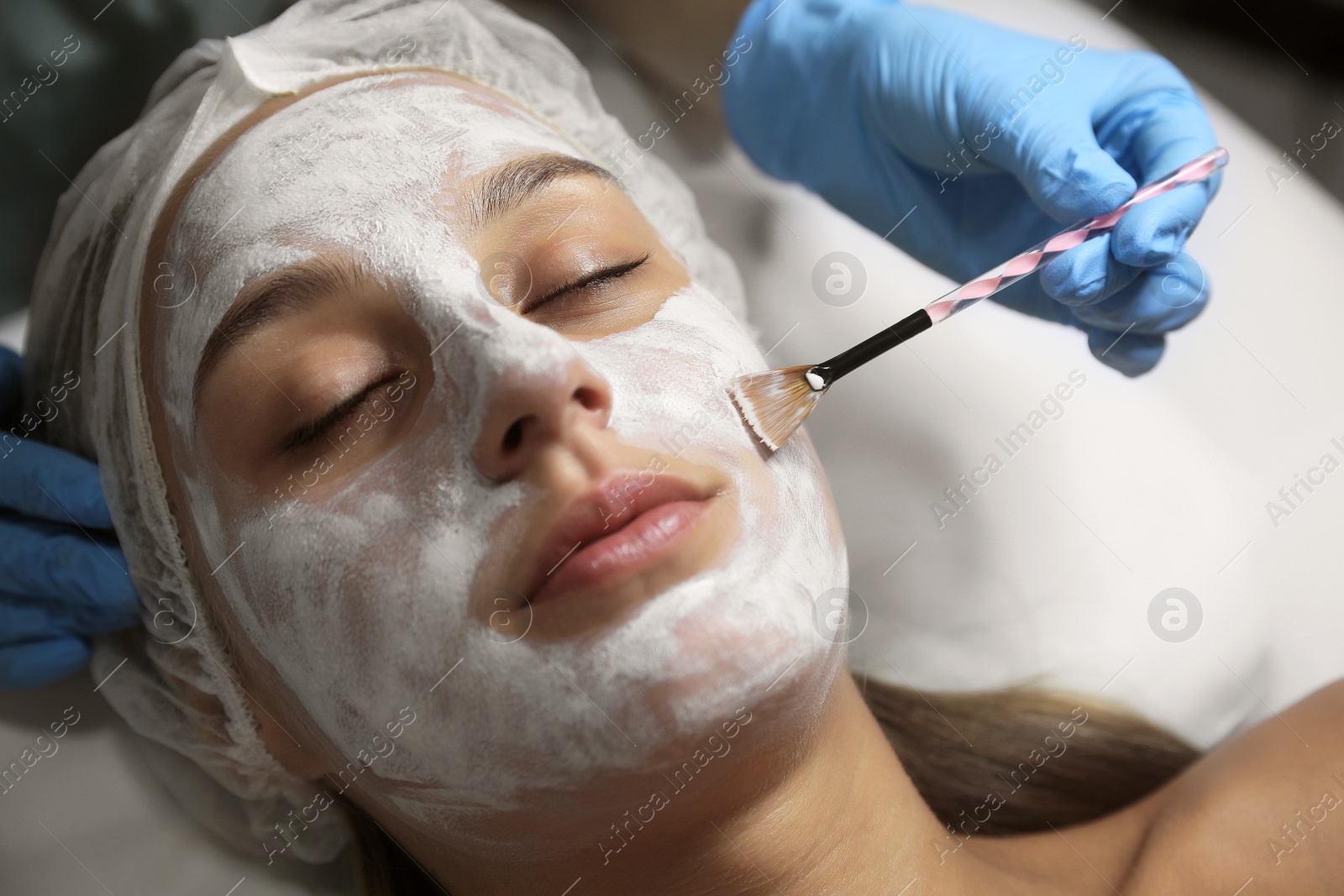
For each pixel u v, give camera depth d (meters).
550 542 0.82
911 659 1.72
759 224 1.94
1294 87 2.04
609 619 0.82
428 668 0.87
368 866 1.30
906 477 1.82
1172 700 1.66
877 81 1.53
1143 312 1.30
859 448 1.83
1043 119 1.34
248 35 1.26
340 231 0.99
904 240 1.69
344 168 1.05
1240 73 2.04
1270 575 1.72
